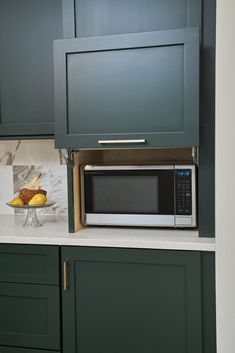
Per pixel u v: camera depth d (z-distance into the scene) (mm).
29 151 2514
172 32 1682
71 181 1899
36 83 2076
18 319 1894
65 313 1834
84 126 1808
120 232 1912
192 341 1710
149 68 1729
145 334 1762
